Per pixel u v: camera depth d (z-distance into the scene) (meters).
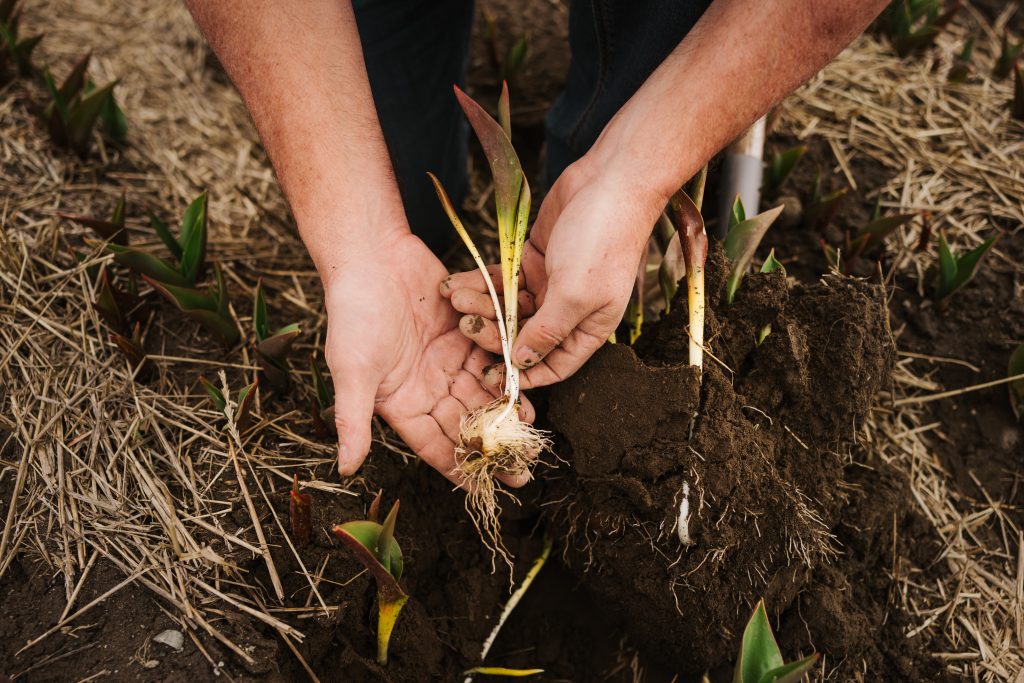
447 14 1.60
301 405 1.46
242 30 1.15
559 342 1.17
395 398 1.20
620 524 1.24
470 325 1.23
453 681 1.32
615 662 1.40
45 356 1.41
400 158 1.70
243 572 1.20
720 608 1.25
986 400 1.64
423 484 1.40
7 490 1.26
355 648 1.25
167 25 2.41
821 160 1.98
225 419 1.39
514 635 1.42
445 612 1.36
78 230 1.67
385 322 1.13
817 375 1.29
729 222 1.65
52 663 1.10
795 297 1.35
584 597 1.46
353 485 1.31
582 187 1.16
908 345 1.69
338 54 1.21
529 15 2.53
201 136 2.11
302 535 1.22
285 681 1.12
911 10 2.20
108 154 1.92
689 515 1.19
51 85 1.74
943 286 1.67
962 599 1.42
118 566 1.17
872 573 1.40
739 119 1.13
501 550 1.36
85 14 2.36
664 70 1.14
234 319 1.55
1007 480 1.57
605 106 1.56
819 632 1.30
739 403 1.26
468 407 1.25
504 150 1.16
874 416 1.58
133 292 1.53
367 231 1.19
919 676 1.35
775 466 1.27
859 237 1.67
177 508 1.24
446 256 1.97
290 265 1.80
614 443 1.22
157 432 1.32
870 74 2.19
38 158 1.79
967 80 2.19
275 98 1.17
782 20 1.05
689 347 1.26
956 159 1.98
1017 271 1.74
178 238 1.77
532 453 1.24
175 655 1.10
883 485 1.40
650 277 1.48
